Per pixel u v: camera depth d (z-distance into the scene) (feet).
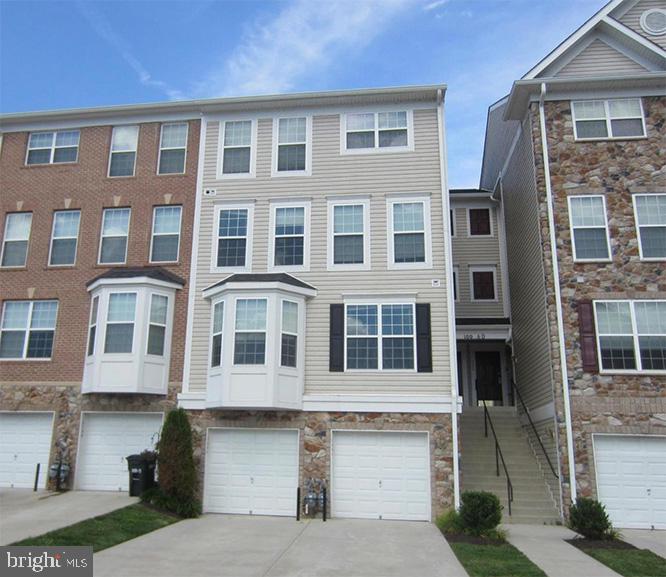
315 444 49.11
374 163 55.21
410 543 38.01
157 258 56.85
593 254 50.29
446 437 47.85
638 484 46.03
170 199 57.82
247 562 32.50
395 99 56.29
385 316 51.24
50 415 54.85
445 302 50.93
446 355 49.70
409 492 47.65
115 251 57.72
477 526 40.14
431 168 54.29
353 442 49.26
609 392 47.39
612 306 49.16
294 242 54.24
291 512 48.52
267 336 49.26
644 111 52.75
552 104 53.98
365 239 53.36
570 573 30.73
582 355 48.21
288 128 57.52
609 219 50.78
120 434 53.52
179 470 47.06
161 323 53.72
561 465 46.62
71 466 52.85
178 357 53.57
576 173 52.08
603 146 52.37
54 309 57.21
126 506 45.34
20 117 61.52
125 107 59.72
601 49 55.21
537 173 52.70
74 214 59.62
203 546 36.27
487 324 69.97
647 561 33.63
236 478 49.80
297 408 49.42
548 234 51.11
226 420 50.57
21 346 56.59
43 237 59.16
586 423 47.01
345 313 51.70
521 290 63.26
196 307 53.88
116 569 30.48
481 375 73.05
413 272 51.96
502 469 53.57
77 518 40.91
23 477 53.67
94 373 51.80
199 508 48.93
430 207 53.31
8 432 55.06
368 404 49.21
